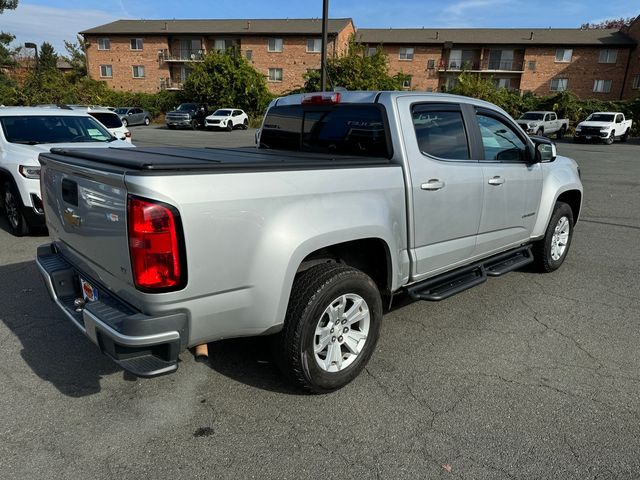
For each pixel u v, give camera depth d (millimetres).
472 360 3475
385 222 3076
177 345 2357
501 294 4754
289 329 2730
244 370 3279
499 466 2426
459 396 3025
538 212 4754
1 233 6609
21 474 2328
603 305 4508
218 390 3053
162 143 22453
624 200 10297
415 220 3354
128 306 2482
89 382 3119
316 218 2703
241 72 37844
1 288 4605
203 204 2285
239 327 2566
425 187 3365
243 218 2424
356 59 32781
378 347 3654
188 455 2482
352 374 3061
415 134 3371
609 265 5734
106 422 2730
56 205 3055
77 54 59250
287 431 2678
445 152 3619
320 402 2941
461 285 3826
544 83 45062
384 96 3363
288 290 2625
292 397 2986
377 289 3094
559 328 4012
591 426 2740
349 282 2867
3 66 50812
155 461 2438
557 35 46219
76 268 3008
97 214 2531
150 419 2766
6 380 3119
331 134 3730
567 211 5266
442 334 3883
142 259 2223
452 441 2607
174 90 47969
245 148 4375
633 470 2406
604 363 3453
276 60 46438
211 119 32406
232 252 2412
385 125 3322
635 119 35781
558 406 2926
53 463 2408
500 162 4145
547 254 5133
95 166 2512
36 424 2699
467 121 3842
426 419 2791
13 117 6844
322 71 11125
